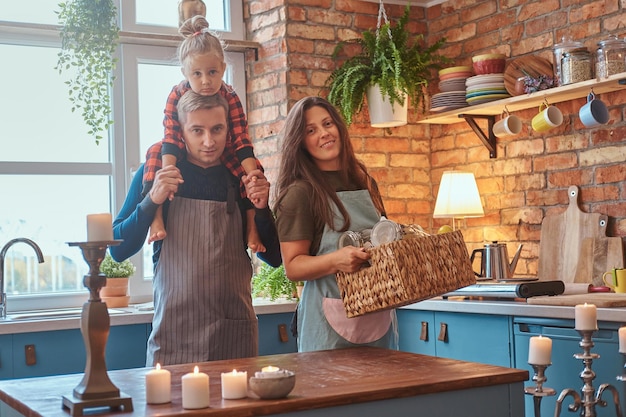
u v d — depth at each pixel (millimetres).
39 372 3553
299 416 1765
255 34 4730
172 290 2801
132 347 3752
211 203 2859
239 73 4754
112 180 4391
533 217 4344
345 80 4465
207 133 2814
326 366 2189
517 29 4457
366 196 2605
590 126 3863
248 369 2193
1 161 4133
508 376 2027
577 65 3889
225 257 2842
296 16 4562
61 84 4293
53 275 4227
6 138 4172
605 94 3979
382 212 2775
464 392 1973
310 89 4582
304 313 2617
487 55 4371
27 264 4168
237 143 2959
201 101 2811
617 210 3932
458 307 3689
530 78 4125
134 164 4438
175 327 2787
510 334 3471
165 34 4504
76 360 3635
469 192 4461
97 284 1807
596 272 3924
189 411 1680
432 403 1928
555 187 4230
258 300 4312
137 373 2205
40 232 4215
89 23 4105
